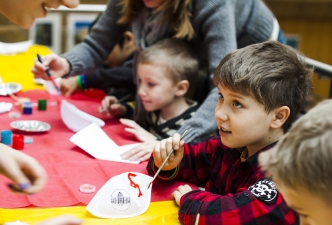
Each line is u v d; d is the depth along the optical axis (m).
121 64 2.44
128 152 1.46
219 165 1.28
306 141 0.73
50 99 2.08
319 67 1.88
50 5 1.31
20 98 2.04
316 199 0.71
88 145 1.50
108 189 1.11
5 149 0.87
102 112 1.92
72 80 2.18
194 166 1.33
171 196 1.22
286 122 1.21
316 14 4.39
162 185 1.29
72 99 2.11
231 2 1.71
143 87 1.79
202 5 1.70
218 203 1.06
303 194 0.72
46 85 2.14
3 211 1.07
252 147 1.21
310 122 0.74
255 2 1.85
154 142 1.50
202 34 1.78
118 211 1.10
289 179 0.73
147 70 1.76
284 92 1.16
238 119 1.15
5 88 2.08
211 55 1.67
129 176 1.15
